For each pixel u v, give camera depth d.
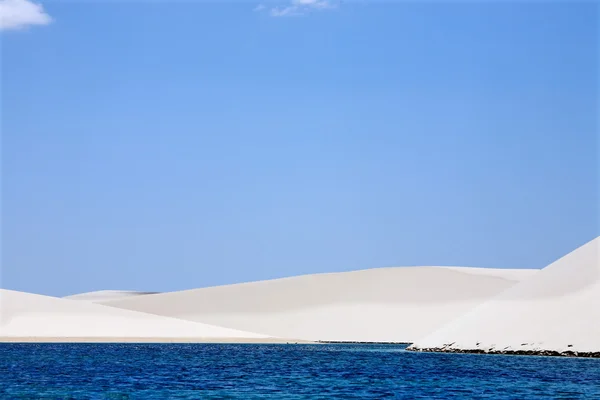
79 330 199.62
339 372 113.81
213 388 93.06
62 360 130.75
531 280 164.62
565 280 155.12
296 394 87.81
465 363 125.62
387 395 87.06
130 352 154.75
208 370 116.25
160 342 196.00
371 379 103.56
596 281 149.12
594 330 136.12
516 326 147.62
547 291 154.62
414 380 101.69
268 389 92.44
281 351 171.12
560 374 106.81
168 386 94.88
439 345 158.75
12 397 83.69
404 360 135.62
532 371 111.19
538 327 143.75
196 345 189.75
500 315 154.75
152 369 116.50
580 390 90.38
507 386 94.25
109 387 93.31
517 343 142.62
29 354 143.88
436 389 92.19
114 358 137.25
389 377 105.88
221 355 151.38
